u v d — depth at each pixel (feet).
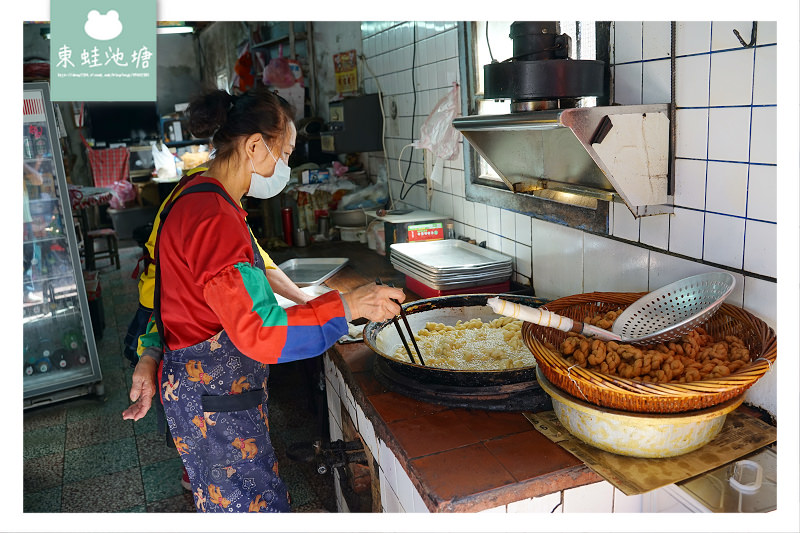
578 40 7.55
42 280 13.70
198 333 5.89
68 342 14.02
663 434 4.93
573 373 4.99
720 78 5.58
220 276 5.24
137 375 6.34
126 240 31.53
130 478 10.93
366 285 5.78
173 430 6.26
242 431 6.17
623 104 6.78
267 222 16.99
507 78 6.40
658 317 5.99
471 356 6.98
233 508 6.25
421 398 6.40
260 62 25.17
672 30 5.95
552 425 5.83
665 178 6.23
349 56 17.08
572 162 6.81
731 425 5.51
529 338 5.64
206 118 5.93
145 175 32.78
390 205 14.88
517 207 9.15
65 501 10.28
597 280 7.70
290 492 10.27
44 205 13.51
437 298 8.29
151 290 7.43
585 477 5.22
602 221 7.36
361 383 6.94
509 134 7.25
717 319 5.76
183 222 5.57
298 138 17.93
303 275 11.61
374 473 7.28
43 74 19.40
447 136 10.94
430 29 11.60
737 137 5.50
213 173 6.11
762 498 4.68
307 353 5.41
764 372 4.67
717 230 5.85
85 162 30.89
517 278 9.62
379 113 14.80
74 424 13.03
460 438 5.73
